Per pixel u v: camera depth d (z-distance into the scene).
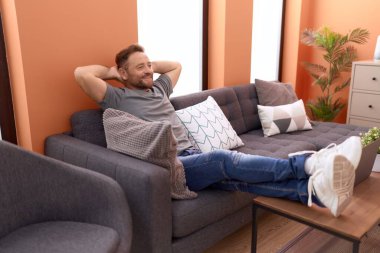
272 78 3.92
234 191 1.76
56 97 1.89
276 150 2.32
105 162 1.53
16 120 1.91
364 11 3.58
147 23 2.45
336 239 1.86
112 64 2.12
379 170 1.78
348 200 1.30
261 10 3.50
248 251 1.90
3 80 1.83
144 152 1.50
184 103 2.33
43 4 1.75
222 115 2.38
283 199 1.49
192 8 2.79
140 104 1.94
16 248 1.13
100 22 2.00
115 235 1.23
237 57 3.06
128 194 1.46
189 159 1.72
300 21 3.78
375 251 1.77
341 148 1.38
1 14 1.76
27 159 1.28
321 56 3.97
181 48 2.77
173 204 1.57
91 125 1.90
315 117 3.84
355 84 3.36
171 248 1.53
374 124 3.30
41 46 1.78
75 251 1.11
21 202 1.28
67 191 1.33
